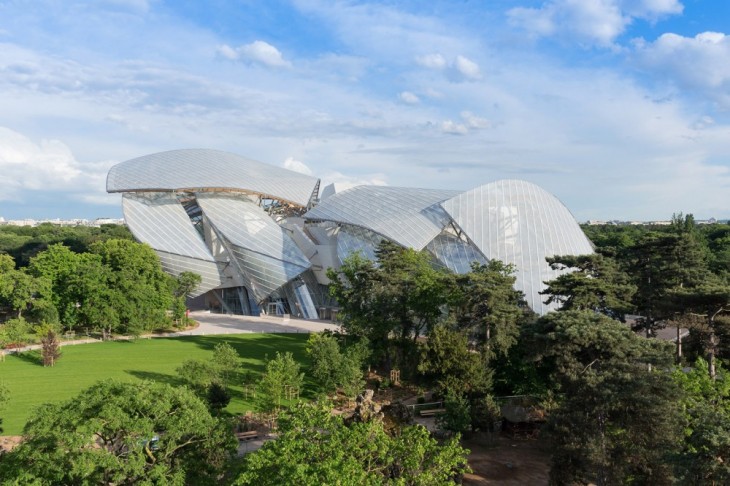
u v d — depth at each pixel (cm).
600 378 3538
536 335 4450
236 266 11712
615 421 3462
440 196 11025
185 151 13375
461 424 4675
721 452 2759
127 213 11350
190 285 10550
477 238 9231
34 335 8106
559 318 4444
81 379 5956
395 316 6538
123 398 2761
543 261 8838
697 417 3281
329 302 11975
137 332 8238
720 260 11019
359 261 7000
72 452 2539
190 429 2872
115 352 7425
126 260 9331
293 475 2298
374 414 4019
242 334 9081
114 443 2847
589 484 3912
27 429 2672
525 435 4984
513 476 4144
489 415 4891
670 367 3862
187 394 3061
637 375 3531
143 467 2706
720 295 4856
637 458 3369
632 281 6844
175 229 11500
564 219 9762
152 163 12481
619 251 7888
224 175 12350
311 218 11550
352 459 2392
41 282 8344
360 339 6341
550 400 5162
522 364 5478
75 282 8200
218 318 11006
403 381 6438
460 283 5997
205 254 11406
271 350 7719
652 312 6619
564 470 3506
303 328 9812
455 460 2714
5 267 9181
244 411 5156
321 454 2542
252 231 11738
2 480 2541
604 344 4159
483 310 5803
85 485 2520
